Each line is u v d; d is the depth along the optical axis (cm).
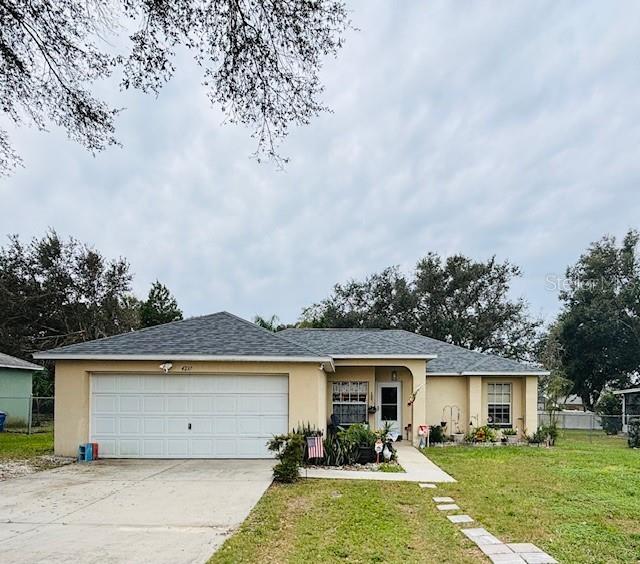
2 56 699
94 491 1007
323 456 1356
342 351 1914
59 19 659
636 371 3784
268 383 1451
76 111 755
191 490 1018
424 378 1905
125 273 3759
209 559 631
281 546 688
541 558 658
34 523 786
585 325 3747
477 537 742
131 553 650
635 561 655
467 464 1446
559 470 1346
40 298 3428
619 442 2253
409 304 4231
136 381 1443
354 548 684
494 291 4272
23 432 2264
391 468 1343
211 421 1434
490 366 2078
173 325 1631
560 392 3009
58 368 1439
